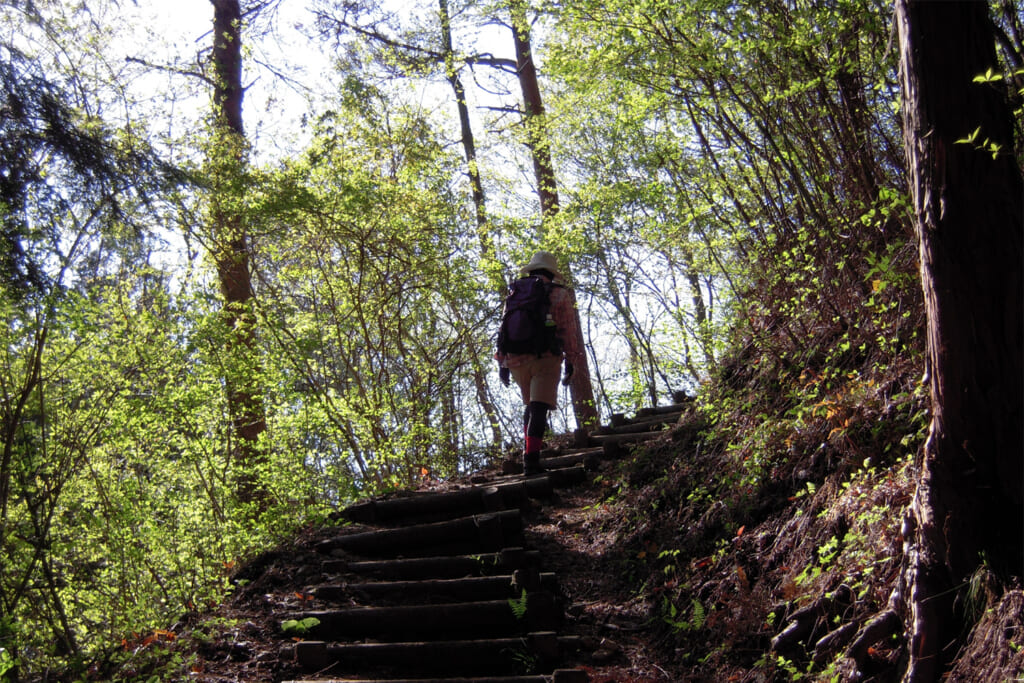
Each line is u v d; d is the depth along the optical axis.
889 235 4.37
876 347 4.32
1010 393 2.68
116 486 6.88
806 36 4.12
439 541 5.05
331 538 5.25
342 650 3.92
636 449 6.32
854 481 3.62
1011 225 2.67
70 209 5.68
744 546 4.05
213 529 6.69
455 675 3.85
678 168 5.85
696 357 6.21
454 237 9.15
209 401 7.35
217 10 11.31
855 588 3.14
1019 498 2.65
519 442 10.20
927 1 2.67
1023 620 2.41
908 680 2.60
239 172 7.99
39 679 4.09
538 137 11.55
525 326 6.20
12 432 5.61
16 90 5.42
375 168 9.62
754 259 5.33
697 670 3.52
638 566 4.58
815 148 4.73
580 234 9.30
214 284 8.30
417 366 9.93
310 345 7.84
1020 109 2.88
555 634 3.84
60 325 5.77
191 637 4.14
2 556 5.75
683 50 4.75
